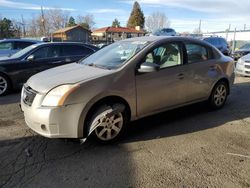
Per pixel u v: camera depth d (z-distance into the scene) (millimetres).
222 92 6191
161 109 5055
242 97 7387
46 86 4137
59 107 3965
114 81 4371
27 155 4074
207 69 5699
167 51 5117
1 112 6207
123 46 5262
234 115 5820
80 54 9234
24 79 8344
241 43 34062
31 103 4199
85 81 4156
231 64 6297
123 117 4531
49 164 3822
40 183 3381
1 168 3723
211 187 3270
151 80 4777
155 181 3393
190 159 3926
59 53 8930
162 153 4117
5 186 3322
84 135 4199
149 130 5004
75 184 3354
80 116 4082
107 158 3979
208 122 5398
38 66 8508
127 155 4062
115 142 4504
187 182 3367
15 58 8398
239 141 4527
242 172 3584
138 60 4676
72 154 4105
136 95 4617
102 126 4305
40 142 4516
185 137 4691
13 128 5145
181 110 6105
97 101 4223
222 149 4234
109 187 3287
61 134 4039
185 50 5379
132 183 3357
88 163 3844
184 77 5262
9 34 69625
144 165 3773
